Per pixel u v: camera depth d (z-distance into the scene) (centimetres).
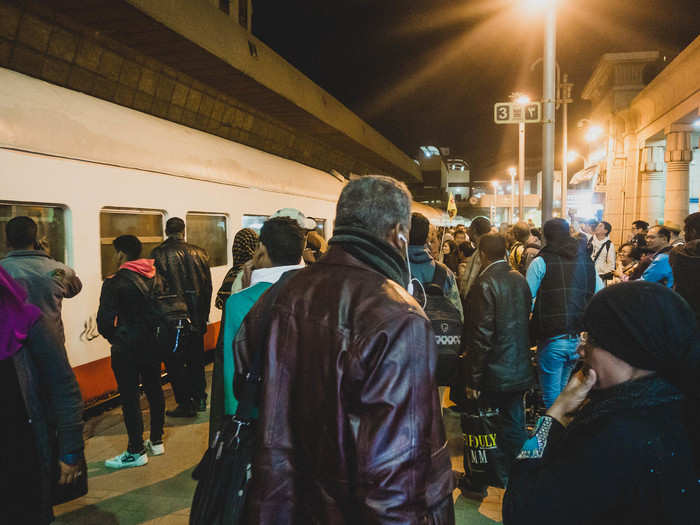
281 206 971
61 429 220
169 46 916
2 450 203
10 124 431
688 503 106
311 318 130
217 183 753
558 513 114
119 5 744
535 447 128
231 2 1442
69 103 519
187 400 526
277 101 1368
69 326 483
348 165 2611
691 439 110
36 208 456
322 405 124
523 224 681
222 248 779
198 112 1231
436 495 123
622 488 109
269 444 130
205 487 154
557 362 395
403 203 150
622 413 112
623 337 115
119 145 562
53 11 746
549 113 823
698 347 110
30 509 210
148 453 435
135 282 406
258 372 152
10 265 289
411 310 126
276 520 127
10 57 735
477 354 340
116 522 330
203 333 527
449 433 478
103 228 538
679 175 1955
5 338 203
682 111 1783
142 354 410
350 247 142
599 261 892
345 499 120
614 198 2795
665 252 485
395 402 118
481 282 342
